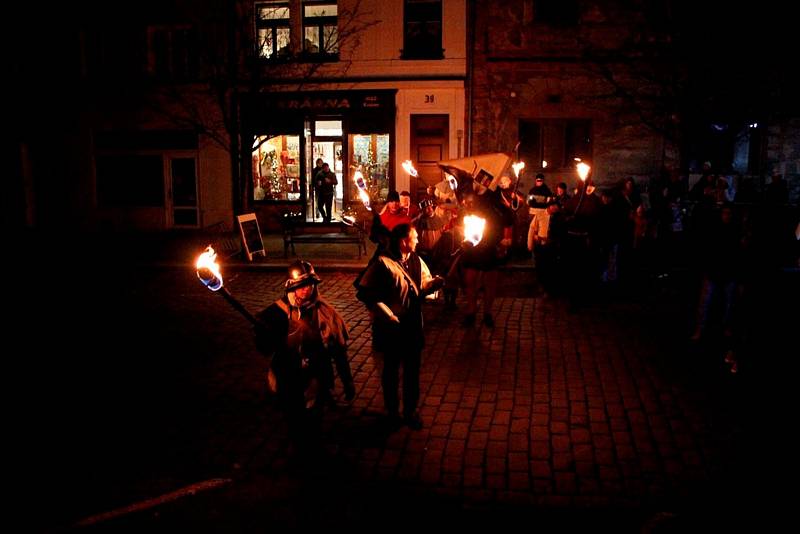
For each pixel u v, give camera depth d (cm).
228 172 2136
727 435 609
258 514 478
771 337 875
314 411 553
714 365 808
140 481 532
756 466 548
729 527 455
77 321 1058
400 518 473
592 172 1867
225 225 2123
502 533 454
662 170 1706
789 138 1789
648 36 1798
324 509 486
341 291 1265
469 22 1862
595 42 1822
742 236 836
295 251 1698
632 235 1320
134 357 865
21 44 2178
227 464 559
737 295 859
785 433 612
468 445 593
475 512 481
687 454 571
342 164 2086
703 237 872
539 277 1208
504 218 965
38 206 2262
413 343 604
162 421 653
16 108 2202
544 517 474
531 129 1889
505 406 684
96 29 2155
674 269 1391
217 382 764
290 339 534
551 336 942
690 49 1684
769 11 1659
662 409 672
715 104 1703
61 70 2188
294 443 551
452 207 1129
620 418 651
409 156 2017
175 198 2191
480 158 991
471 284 979
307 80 2012
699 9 1689
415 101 1991
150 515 477
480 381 759
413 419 622
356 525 464
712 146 1823
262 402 701
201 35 2056
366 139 2045
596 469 546
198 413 672
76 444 602
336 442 599
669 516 469
